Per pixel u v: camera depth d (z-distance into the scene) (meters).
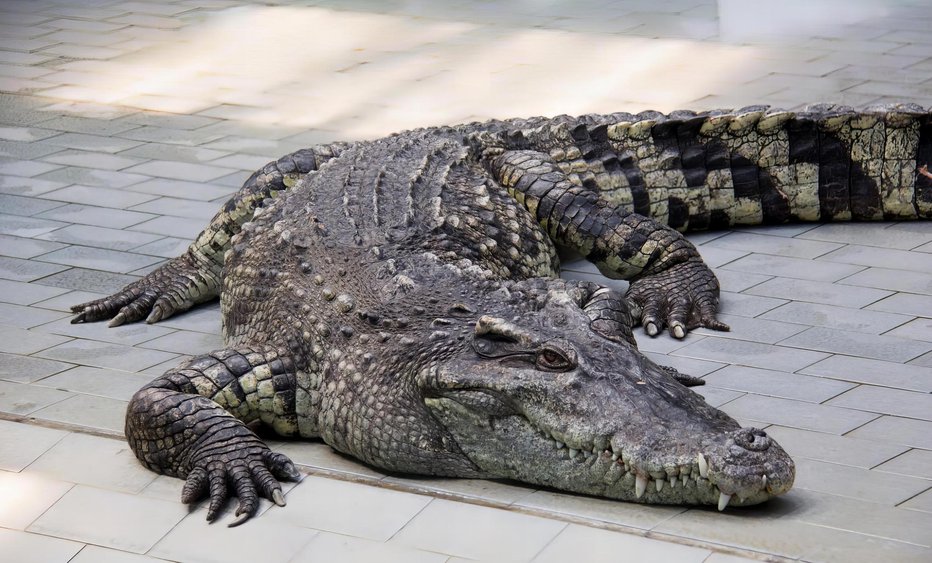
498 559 5.04
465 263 6.53
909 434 6.04
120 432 6.35
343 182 7.65
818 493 5.48
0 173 10.84
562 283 6.72
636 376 5.53
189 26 16.88
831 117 8.93
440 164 8.06
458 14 17.02
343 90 13.38
